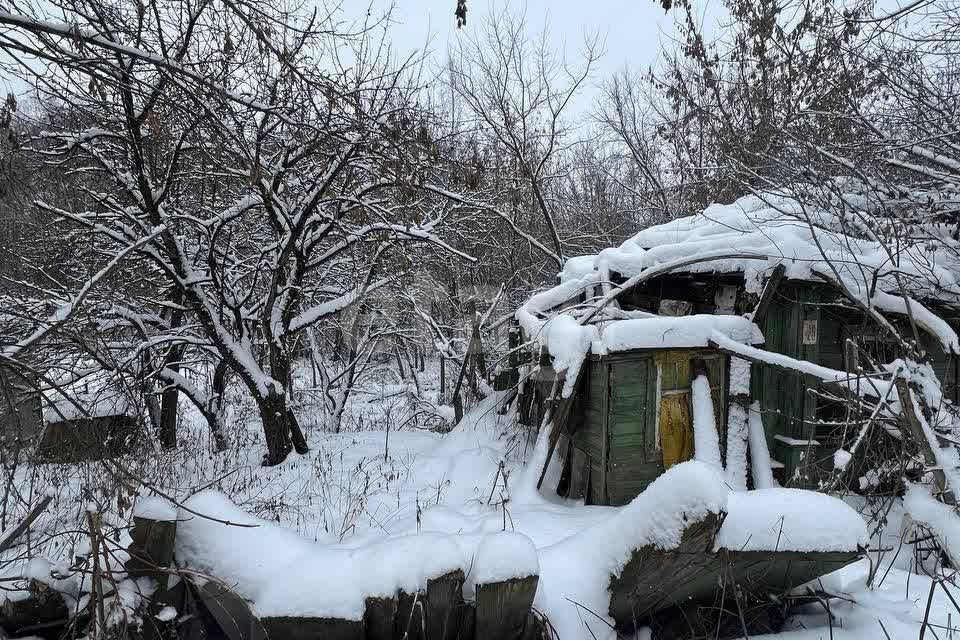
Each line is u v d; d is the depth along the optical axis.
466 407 9.85
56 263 9.14
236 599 2.82
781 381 5.54
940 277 5.20
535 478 5.48
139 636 2.77
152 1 4.77
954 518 3.41
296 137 5.53
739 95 10.01
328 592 2.65
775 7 7.29
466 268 12.72
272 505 5.88
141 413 7.74
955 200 5.34
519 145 12.82
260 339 9.89
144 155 7.67
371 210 8.57
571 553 3.25
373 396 14.78
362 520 5.43
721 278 6.62
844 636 3.13
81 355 7.17
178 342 8.66
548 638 2.80
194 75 3.26
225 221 7.70
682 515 2.77
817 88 7.01
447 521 4.52
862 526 2.95
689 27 10.95
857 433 5.14
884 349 5.72
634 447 5.20
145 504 3.07
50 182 8.19
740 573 3.05
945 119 5.47
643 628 3.20
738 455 5.27
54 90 3.36
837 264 5.01
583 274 7.30
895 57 5.76
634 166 16.25
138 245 4.71
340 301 9.35
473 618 2.80
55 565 3.01
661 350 5.22
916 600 3.47
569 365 5.32
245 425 11.02
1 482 5.57
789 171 5.56
